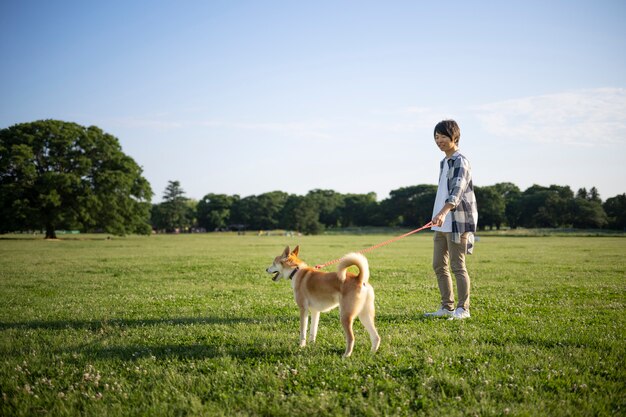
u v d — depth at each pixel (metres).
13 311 8.31
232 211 144.00
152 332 6.49
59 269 16.30
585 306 8.38
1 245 35.66
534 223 107.19
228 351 5.48
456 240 7.44
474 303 8.99
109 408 3.84
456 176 7.50
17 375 4.63
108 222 54.69
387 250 29.98
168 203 133.62
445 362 4.79
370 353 5.27
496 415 3.51
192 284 12.27
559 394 3.91
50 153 53.25
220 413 3.64
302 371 4.63
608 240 46.88
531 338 5.82
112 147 57.81
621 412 3.56
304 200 104.88
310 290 5.82
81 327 7.01
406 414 3.57
